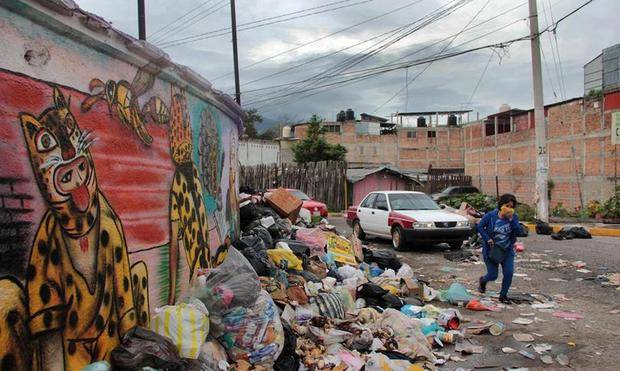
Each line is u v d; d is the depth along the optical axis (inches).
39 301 112.2
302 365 193.2
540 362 217.8
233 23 847.7
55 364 116.6
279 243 338.0
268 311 186.9
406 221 539.2
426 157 2608.3
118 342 145.3
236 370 166.1
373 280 343.6
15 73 107.8
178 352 150.6
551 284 369.1
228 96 280.5
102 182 142.1
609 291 340.8
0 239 102.2
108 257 142.9
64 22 121.4
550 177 1134.4
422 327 249.3
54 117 120.5
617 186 834.2
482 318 285.4
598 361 216.8
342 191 1151.0
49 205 117.5
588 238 610.2
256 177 1246.3
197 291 181.8
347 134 2610.7
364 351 214.1
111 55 148.3
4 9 104.4
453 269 440.5
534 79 738.8
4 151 104.2
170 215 193.6
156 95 183.2
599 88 1034.7
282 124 3063.5
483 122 1571.1
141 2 454.3
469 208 631.2
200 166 240.8
